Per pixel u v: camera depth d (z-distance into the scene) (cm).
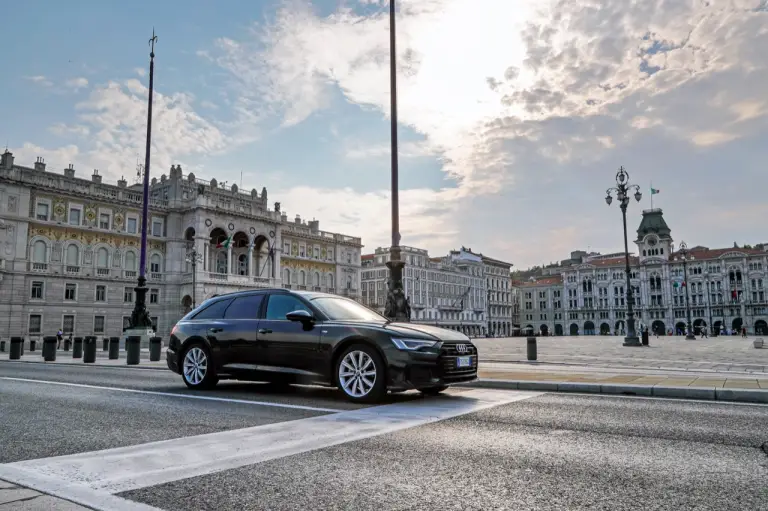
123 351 3228
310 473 426
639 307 12838
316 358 850
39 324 5188
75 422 644
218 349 957
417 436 562
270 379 894
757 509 348
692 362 1775
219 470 434
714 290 11994
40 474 420
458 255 13388
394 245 1730
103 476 417
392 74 1797
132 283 5928
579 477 418
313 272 8075
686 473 429
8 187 5050
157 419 663
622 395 912
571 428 609
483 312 13262
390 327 828
